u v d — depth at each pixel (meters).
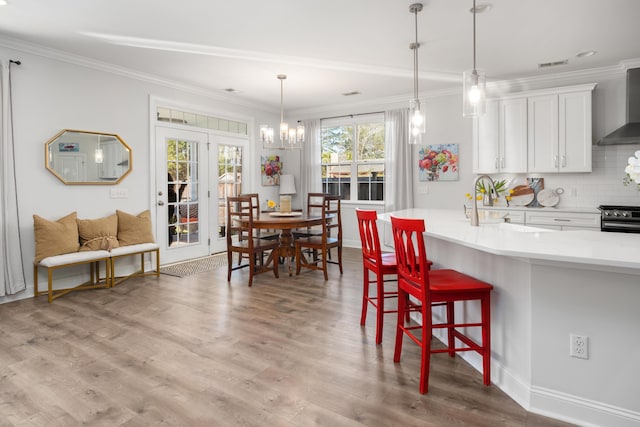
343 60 4.51
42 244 3.75
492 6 3.15
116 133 4.64
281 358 2.47
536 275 1.84
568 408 1.80
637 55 4.33
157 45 3.97
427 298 2.04
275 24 3.49
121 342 2.72
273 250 4.60
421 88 5.68
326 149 7.09
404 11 3.23
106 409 1.90
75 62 4.22
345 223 6.91
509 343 2.05
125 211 4.75
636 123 4.35
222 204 6.21
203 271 4.92
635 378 1.66
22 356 2.49
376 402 1.96
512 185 5.27
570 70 4.84
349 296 3.82
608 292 1.69
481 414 1.85
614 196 4.73
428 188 5.97
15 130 3.76
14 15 3.25
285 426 1.76
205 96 5.81
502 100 5.07
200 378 2.21
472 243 1.96
